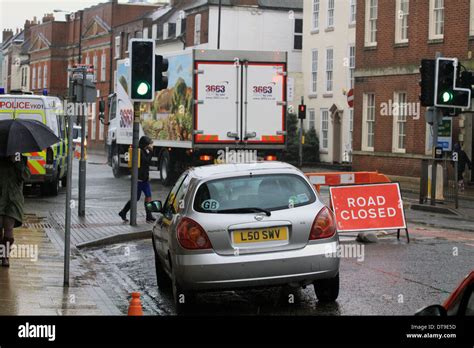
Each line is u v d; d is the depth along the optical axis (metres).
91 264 14.59
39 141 12.83
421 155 37.47
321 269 10.08
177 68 30.72
